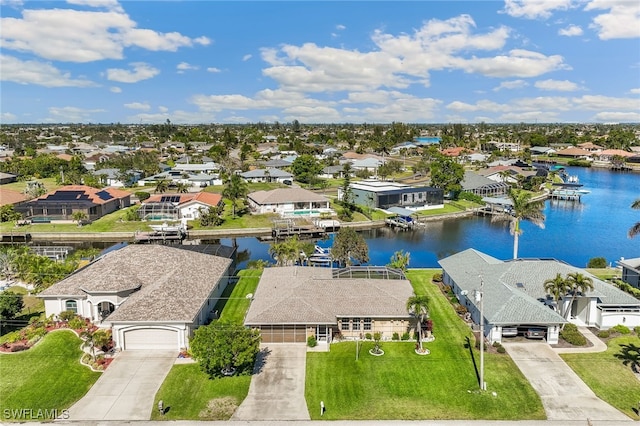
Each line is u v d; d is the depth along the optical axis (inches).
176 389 1454.2
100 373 1549.0
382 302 1843.0
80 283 1953.7
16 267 2471.7
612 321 1871.3
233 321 1941.4
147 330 1697.8
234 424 1289.4
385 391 1454.2
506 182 5787.4
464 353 1691.7
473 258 2316.7
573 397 1421.0
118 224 3971.5
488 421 1306.6
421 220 4448.8
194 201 4146.2
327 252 3056.1
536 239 3737.7
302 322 1718.8
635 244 3580.2
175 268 2084.2
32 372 1542.8
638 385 1482.5
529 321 1717.5
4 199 4360.2
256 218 4202.8
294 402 1391.5
